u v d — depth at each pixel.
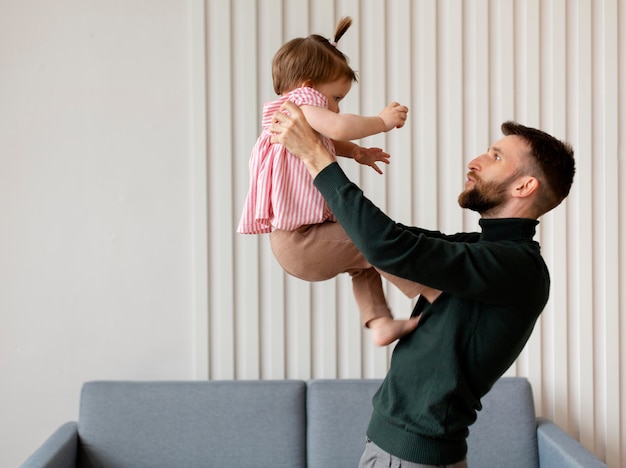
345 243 1.69
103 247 3.00
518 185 1.78
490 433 2.77
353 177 2.99
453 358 1.64
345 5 2.99
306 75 1.74
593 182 3.07
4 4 2.97
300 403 2.82
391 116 1.67
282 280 3.00
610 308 3.07
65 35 2.98
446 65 3.03
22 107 2.98
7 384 2.98
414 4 3.02
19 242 2.98
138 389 2.80
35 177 2.98
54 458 2.45
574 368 3.08
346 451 2.76
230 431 2.77
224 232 2.98
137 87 3.00
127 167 3.00
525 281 1.64
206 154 2.98
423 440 1.65
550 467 2.62
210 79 2.98
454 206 3.03
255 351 2.99
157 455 2.75
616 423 3.08
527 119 3.04
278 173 1.68
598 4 3.06
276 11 2.97
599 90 3.07
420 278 1.57
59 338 2.99
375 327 1.73
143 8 2.99
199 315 2.99
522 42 3.04
